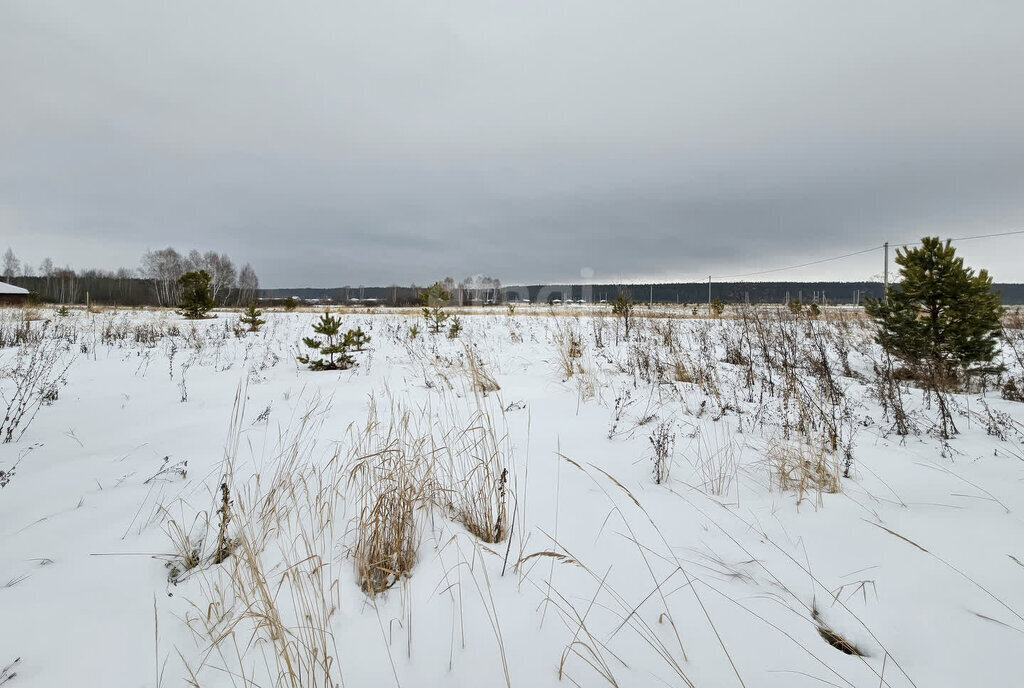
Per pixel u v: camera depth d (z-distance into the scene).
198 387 5.76
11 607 1.59
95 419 4.19
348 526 2.22
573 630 1.57
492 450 3.30
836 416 4.30
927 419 4.27
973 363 6.49
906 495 2.62
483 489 2.38
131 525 2.19
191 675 1.37
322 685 1.36
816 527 2.25
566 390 5.39
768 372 6.02
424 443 3.09
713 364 6.69
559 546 2.08
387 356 8.91
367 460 2.74
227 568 1.91
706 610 1.67
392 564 1.86
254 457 3.11
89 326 13.47
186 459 3.09
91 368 7.05
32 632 1.48
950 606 1.65
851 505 2.49
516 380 6.03
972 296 6.32
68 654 1.41
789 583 1.82
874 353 8.06
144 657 1.42
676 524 2.28
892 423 4.19
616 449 3.43
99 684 1.32
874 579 1.82
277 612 1.57
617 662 1.44
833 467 2.94
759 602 1.71
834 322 11.03
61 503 2.43
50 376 6.14
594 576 1.86
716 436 3.79
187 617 1.60
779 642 1.52
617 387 5.57
